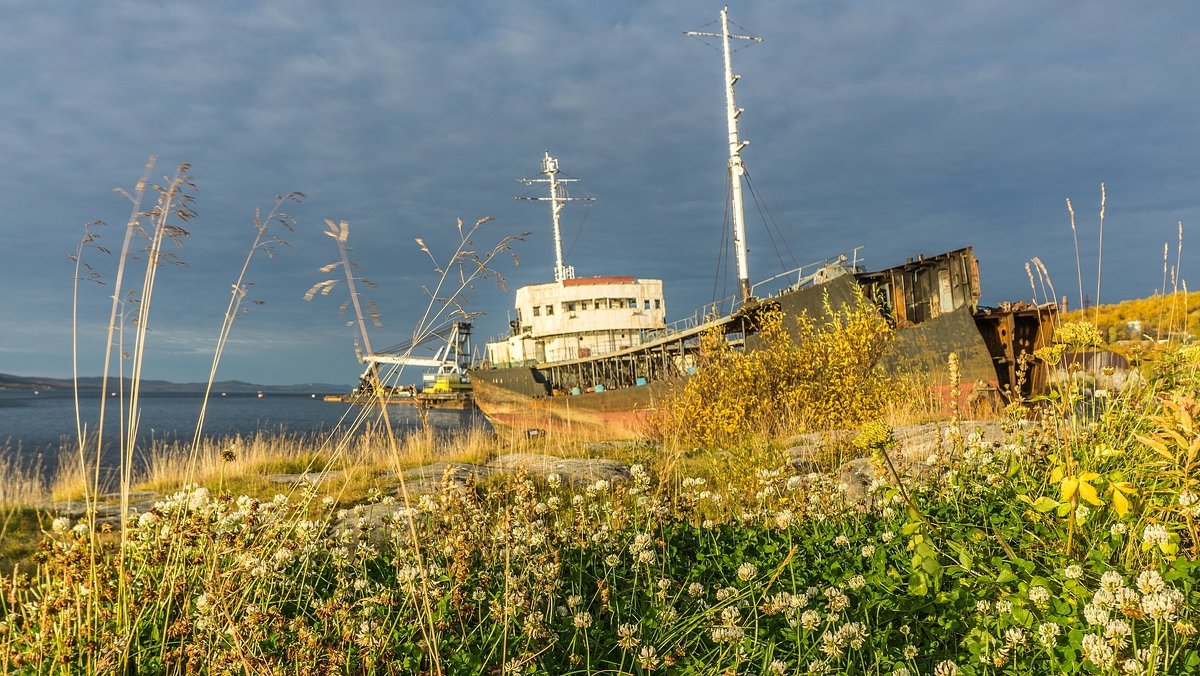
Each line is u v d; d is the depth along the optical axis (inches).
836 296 850.8
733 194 1203.2
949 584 166.1
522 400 1537.9
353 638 145.2
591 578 197.2
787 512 211.3
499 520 196.7
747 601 166.7
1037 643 131.4
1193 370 200.7
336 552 186.4
